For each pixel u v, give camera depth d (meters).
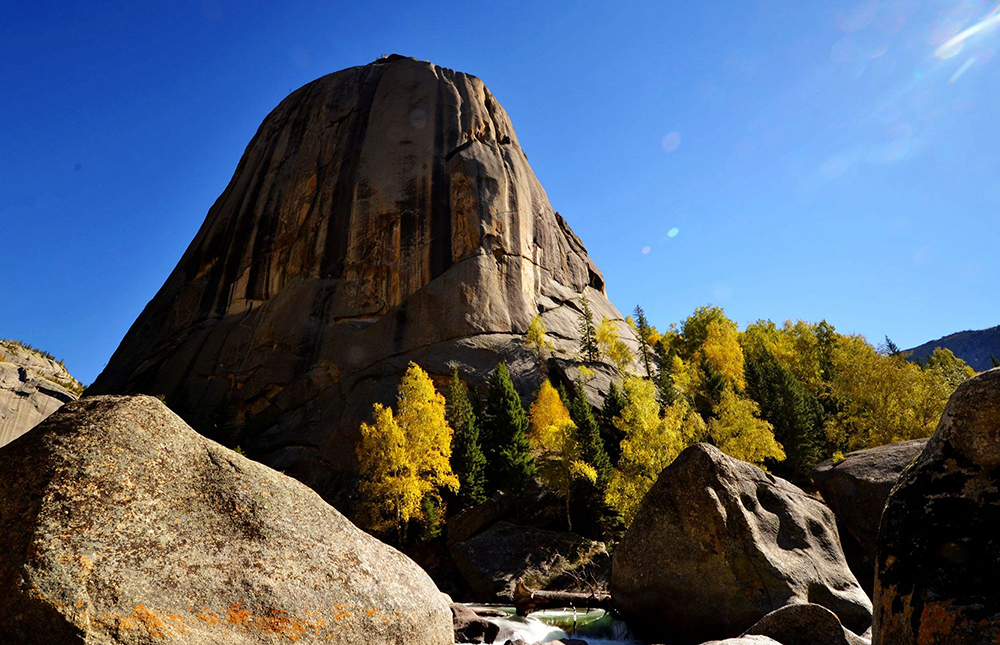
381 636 4.50
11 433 60.75
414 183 66.94
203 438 4.80
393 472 32.84
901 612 3.71
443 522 33.28
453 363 51.91
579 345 61.22
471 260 61.50
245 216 70.88
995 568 3.38
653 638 10.16
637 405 30.45
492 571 27.86
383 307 59.16
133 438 4.27
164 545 3.93
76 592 3.41
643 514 10.66
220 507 4.41
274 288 63.84
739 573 9.30
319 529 4.84
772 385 47.12
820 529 10.59
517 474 33.66
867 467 17.98
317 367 52.69
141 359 63.22
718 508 9.75
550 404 43.16
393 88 79.00
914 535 3.88
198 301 66.06
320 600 4.32
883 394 33.97
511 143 78.81
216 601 3.88
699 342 73.00
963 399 4.03
